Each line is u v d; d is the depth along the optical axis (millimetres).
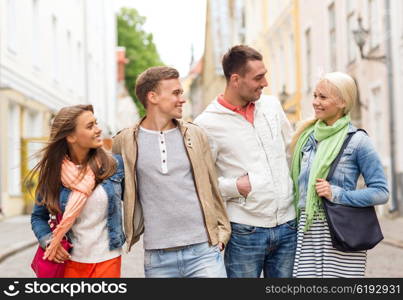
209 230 3928
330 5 19438
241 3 34969
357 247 3941
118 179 3912
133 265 9164
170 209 3887
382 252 10125
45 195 3869
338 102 4066
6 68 18453
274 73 27578
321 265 4059
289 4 24203
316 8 20719
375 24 16078
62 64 26875
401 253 9961
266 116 4348
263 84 4234
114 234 3889
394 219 14953
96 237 3859
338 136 4062
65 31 27781
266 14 28578
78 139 3838
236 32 35562
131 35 59188
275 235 4234
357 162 4051
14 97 18875
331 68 19531
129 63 58875
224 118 4297
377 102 16359
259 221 4227
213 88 40062
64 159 3879
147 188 3924
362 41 16172
